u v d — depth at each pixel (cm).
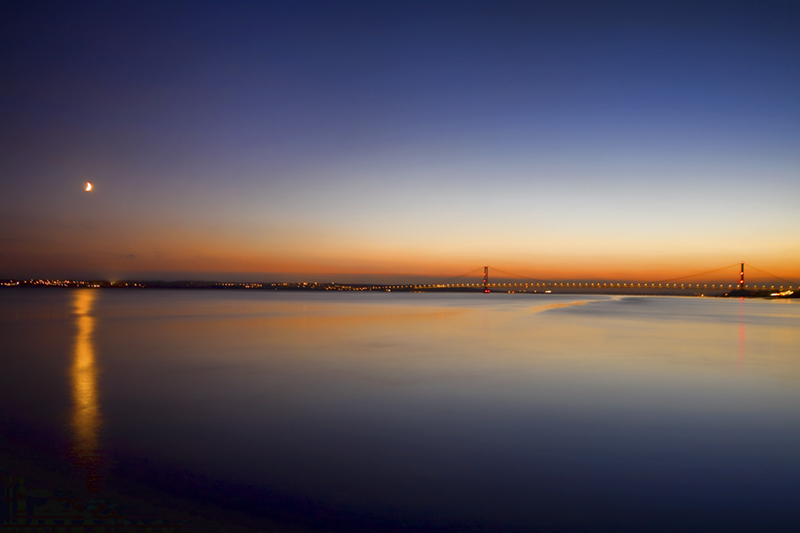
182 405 742
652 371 1070
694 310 5062
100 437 582
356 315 3231
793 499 425
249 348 1438
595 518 392
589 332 2070
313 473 476
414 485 451
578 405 753
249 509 402
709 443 571
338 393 830
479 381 942
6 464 493
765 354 1380
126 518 383
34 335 1789
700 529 374
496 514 397
